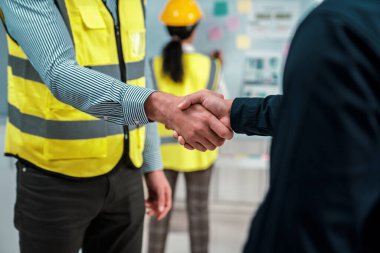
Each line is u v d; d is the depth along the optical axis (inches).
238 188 162.1
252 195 162.2
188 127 47.5
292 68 25.5
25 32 44.8
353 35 24.1
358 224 23.1
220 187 162.6
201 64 112.6
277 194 25.2
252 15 151.8
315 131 23.9
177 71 109.7
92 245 58.0
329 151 23.5
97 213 53.1
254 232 27.2
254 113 45.8
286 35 151.6
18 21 44.8
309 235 23.7
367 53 24.0
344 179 23.1
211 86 113.0
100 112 46.6
